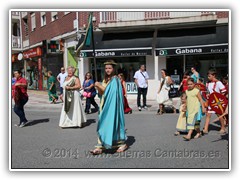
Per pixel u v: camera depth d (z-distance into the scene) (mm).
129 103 14578
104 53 16094
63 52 19969
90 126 8984
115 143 5891
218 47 14180
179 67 15812
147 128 8414
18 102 9172
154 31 15883
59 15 20250
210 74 7926
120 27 15883
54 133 8047
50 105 14633
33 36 25047
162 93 11133
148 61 16109
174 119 9922
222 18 14711
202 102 6848
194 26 15258
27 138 7473
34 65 25578
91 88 11609
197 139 6945
